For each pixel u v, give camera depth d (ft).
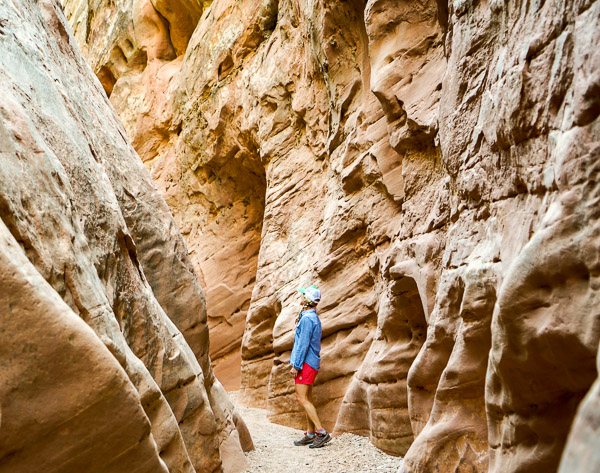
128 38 49.16
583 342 6.45
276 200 30.04
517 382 7.64
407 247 15.89
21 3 11.85
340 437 18.74
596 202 6.41
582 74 6.81
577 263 6.55
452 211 12.26
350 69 23.32
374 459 15.88
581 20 7.21
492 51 10.59
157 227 16.11
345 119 23.72
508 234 9.05
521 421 7.78
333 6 22.70
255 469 15.66
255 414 26.08
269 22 33.88
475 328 10.22
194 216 41.27
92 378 6.66
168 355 11.73
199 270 39.24
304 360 18.94
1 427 6.14
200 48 39.34
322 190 26.91
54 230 8.39
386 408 16.35
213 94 37.55
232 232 38.70
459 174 11.53
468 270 10.36
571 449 3.84
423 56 16.99
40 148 8.84
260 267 29.68
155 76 46.19
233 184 38.78
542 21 8.33
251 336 29.19
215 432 12.39
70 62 14.38
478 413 10.89
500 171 9.67
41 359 6.39
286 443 19.24
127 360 8.87
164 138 45.39
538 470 7.55
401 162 18.88
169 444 9.27
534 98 8.30
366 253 21.22
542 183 8.08
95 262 9.92
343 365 20.72
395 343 16.89
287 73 30.14
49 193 8.63
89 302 8.50
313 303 19.74
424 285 14.14
